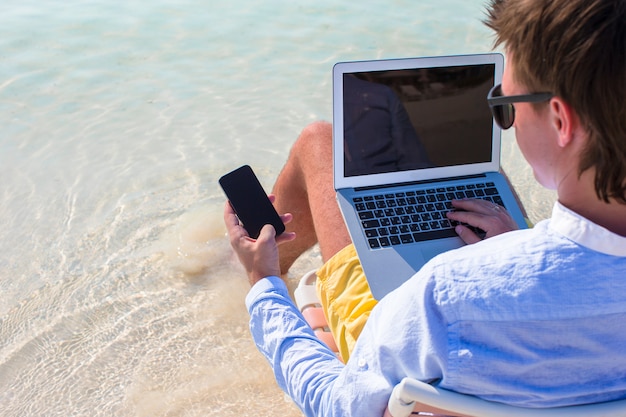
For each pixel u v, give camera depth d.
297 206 2.42
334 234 1.93
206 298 2.57
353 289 1.69
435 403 0.91
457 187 1.85
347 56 4.24
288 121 3.62
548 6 0.80
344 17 4.81
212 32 4.58
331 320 1.69
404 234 1.74
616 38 0.76
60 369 2.28
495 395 0.90
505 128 0.99
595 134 0.80
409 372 0.94
